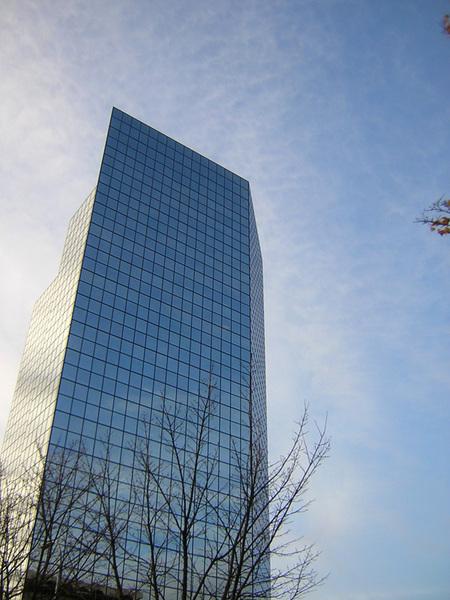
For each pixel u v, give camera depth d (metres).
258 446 25.48
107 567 57.59
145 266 99.75
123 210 103.38
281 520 21.52
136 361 87.88
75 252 99.19
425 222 14.96
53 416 75.12
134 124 117.88
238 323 108.12
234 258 116.81
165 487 68.69
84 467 60.59
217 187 124.50
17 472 75.94
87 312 87.50
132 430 79.44
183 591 20.59
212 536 66.19
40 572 29.56
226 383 97.69
